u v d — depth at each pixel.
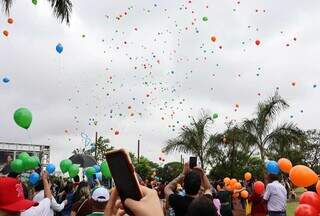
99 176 10.12
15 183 2.88
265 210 10.59
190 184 4.67
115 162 1.48
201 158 27.30
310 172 4.41
